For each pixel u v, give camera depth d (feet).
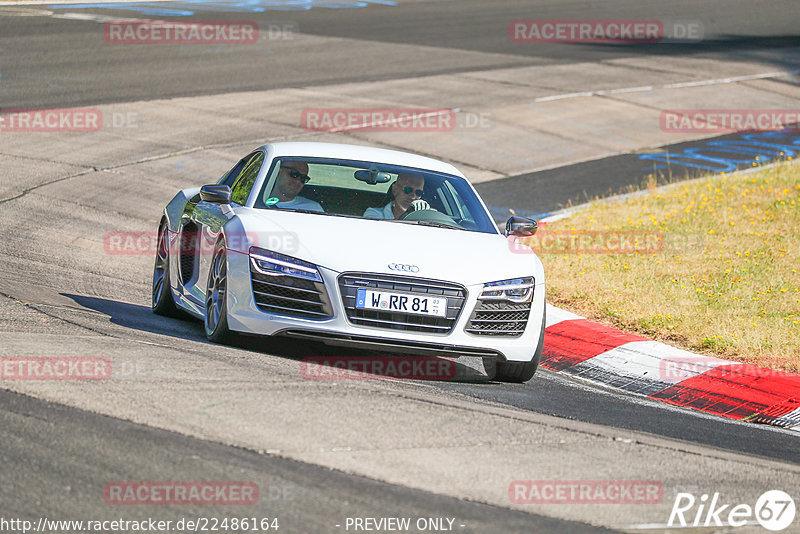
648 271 138.31
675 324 113.39
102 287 113.80
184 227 99.71
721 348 106.01
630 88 308.81
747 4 538.47
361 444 58.90
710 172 218.59
